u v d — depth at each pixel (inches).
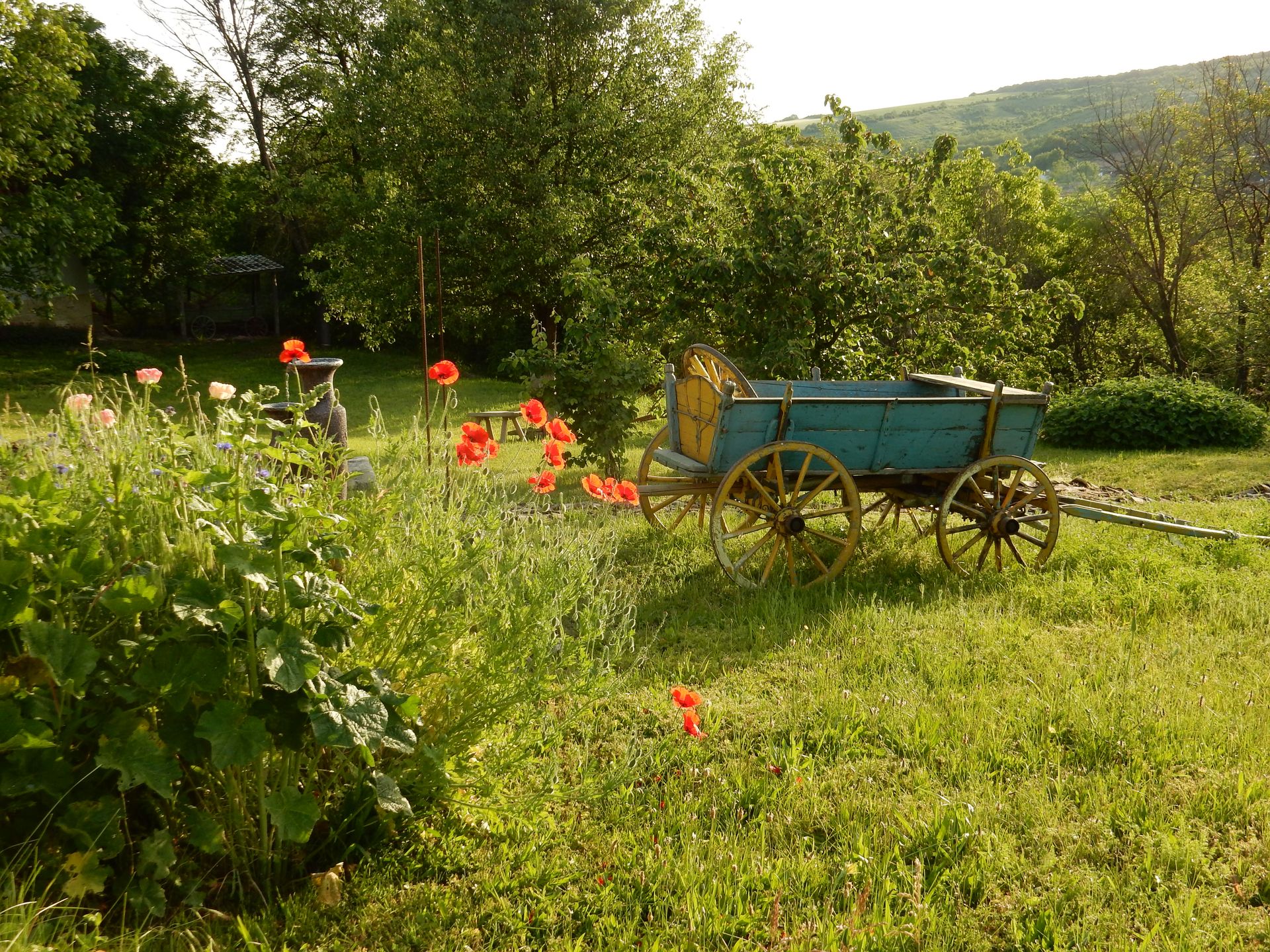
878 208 468.4
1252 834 116.0
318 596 94.3
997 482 255.8
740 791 125.1
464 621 113.9
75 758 89.5
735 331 465.7
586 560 125.6
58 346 1050.7
